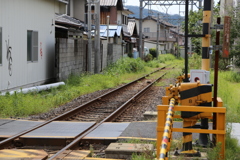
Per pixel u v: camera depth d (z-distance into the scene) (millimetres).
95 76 27078
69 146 8516
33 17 20766
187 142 7562
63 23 24969
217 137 7234
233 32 27250
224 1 38781
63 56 24156
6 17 17469
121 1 53500
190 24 36781
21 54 19266
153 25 92312
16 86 18672
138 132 9633
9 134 9891
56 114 13836
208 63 8914
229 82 23922
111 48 39688
